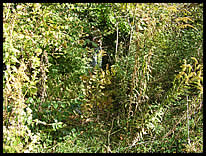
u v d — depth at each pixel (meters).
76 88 2.96
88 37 3.38
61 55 2.96
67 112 2.81
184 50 2.93
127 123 2.54
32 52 2.26
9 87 1.80
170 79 2.93
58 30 2.60
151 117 2.36
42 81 2.67
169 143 2.51
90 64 3.26
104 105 2.86
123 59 2.77
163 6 2.71
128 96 2.63
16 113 1.92
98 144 2.50
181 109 2.75
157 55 2.81
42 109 2.64
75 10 3.02
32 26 2.41
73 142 2.49
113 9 2.88
